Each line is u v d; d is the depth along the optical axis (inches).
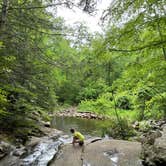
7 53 329.4
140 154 325.4
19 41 342.0
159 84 380.8
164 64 297.9
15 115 462.0
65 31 383.2
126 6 220.8
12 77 347.6
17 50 342.0
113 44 240.8
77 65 398.9
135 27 228.1
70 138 500.4
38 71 434.9
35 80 436.8
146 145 310.8
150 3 213.0
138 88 398.3
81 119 867.4
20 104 457.7
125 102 819.4
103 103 866.8
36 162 334.6
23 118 497.0
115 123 594.6
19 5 337.7
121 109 845.8
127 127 549.0
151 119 631.8
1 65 319.6
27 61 386.9
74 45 388.5
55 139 480.4
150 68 305.7
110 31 239.8
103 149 365.7
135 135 527.2
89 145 393.7
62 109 1131.3
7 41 326.6
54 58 414.6
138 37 241.6
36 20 350.3
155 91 434.6
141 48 243.1
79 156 336.2
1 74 332.2
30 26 344.2
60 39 424.5
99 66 366.0
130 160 312.2
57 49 502.6
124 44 243.0
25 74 387.2
